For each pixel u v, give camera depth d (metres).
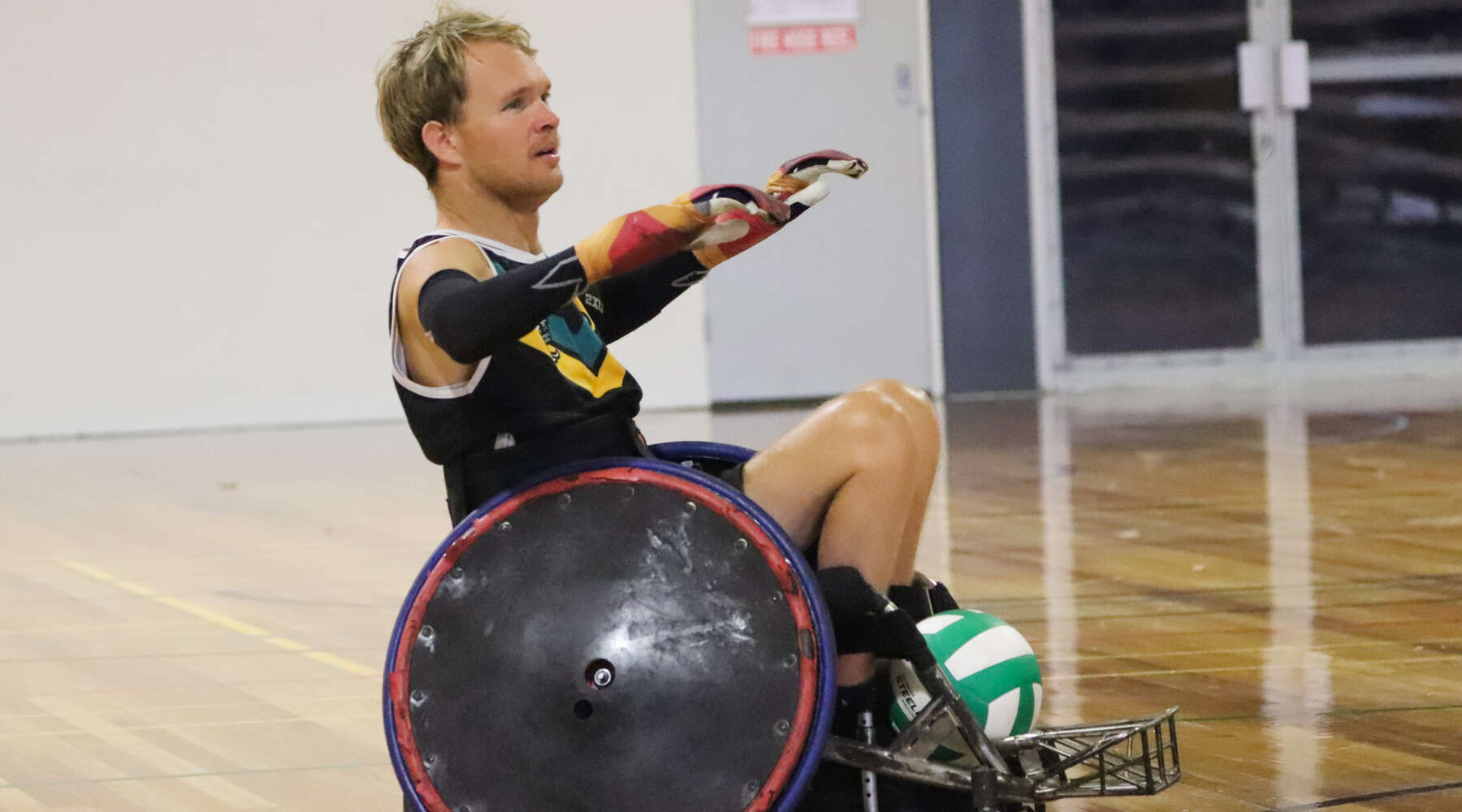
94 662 8.26
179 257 18.69
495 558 4.57
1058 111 19.84
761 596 4.46
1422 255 20.36
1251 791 5.57
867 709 4.81
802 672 4.41
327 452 16.66
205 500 13.75
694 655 4.45
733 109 19.17
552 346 4.84
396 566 10.66
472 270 4.69
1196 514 11.46
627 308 5.39
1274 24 19.89
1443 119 20.19
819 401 19.59
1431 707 6.56
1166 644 7.80
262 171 18.72
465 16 4.93
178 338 18.77
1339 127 20.14
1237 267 20.27
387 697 4.55
